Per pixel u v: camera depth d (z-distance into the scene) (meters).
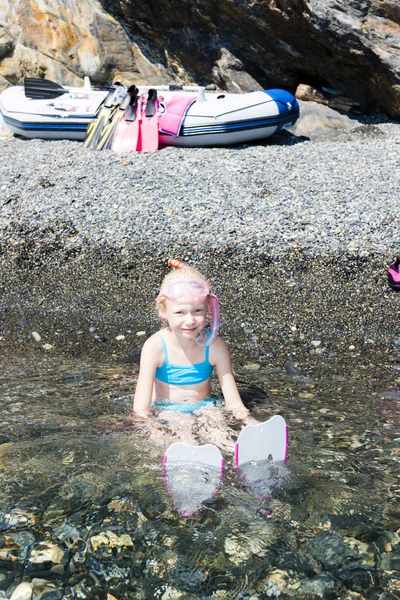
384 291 6.61
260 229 7.66
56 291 6.82
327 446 3.62
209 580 2.61
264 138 11.20
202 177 9.10
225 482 3.19
